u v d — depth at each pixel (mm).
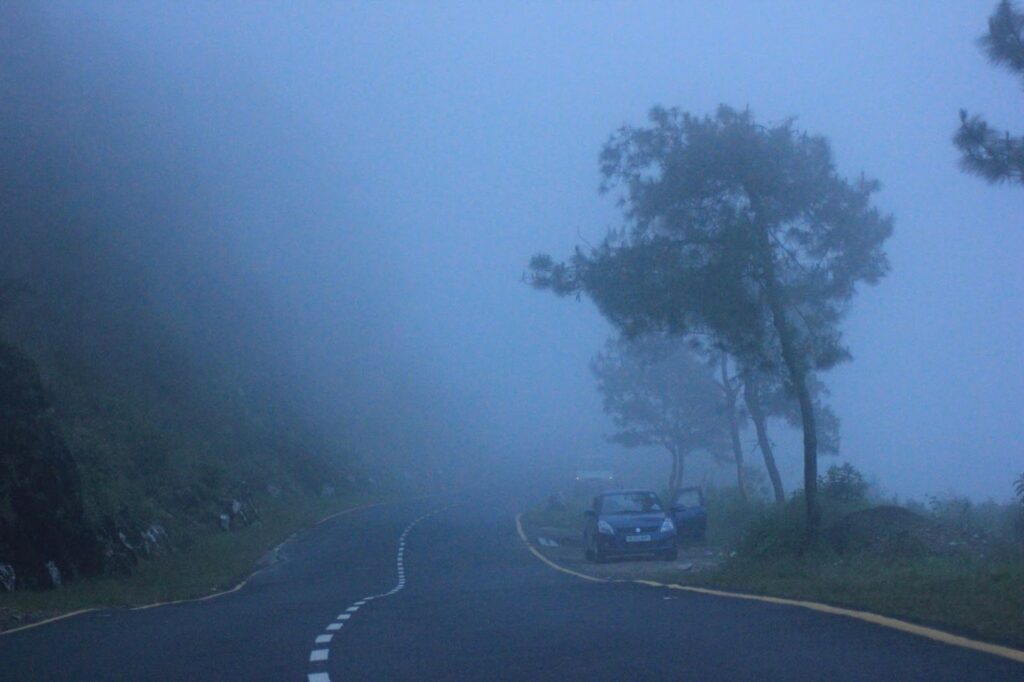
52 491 22594
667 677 8711
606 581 21234
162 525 31094
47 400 24016
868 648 9539
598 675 8984
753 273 21297
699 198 21984
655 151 22312
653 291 21562
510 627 12750
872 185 22109
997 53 13672
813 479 21703
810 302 22062
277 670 10219
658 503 30141
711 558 29031
